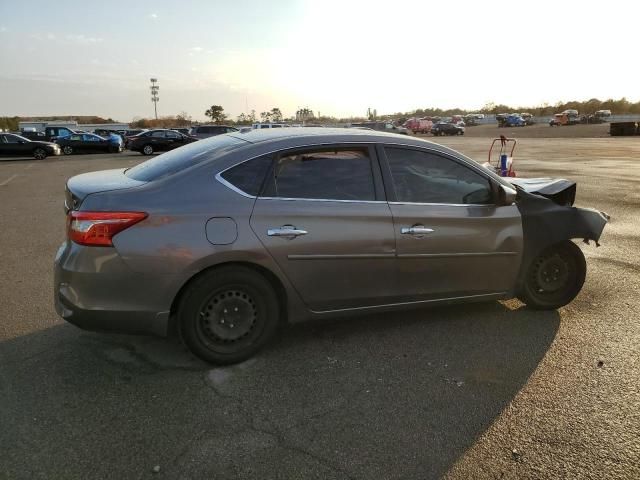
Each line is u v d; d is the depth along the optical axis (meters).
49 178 16.69
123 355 3.75
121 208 3.22
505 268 4.29
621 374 3.52
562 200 4.91
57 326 4.25
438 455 2.69
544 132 52.53
